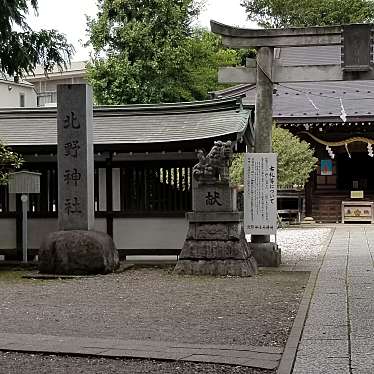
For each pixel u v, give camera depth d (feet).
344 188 101.55
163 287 34.68
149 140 44.42
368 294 31.24
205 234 39.47
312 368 18.19
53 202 47.98
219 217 39.11
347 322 24.49
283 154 75.97
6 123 50.65
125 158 47.37
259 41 43.27
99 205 47.67
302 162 78.28
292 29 42.50
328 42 42.34
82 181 41.06
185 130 45.65
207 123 45.98
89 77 95.71
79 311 27.91
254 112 48.55
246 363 18.95
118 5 94.12
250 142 50.42
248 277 38.24
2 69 50.06
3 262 46.75
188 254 39.73
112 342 21.79
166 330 23.79
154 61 93.35
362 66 41.63
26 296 32.27
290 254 50.83
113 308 28.58
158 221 46.85
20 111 52.03
